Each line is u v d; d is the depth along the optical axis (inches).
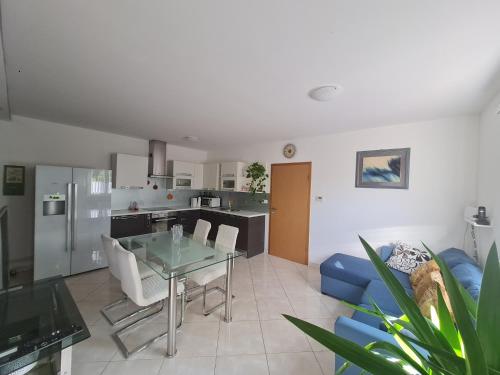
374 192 129.7
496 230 78.4
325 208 148.9
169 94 89.3
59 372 43.0
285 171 169.2
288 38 54.3
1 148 124.4
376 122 119.1
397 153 121.9
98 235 135.1
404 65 64.5
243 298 110.1
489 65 63.3
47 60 66.4
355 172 136.6
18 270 129.3
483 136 94.5
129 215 157.5
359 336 52.4
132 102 99.0
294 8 44.9
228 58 63.7
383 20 47.4
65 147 143.4
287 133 147.6
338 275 109.3
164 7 45.7
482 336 22.6
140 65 68.5
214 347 76.8
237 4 44.4
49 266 119.6
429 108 96.9
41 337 40.7
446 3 42.6
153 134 162.6
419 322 27.3
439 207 110.6
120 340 77.7
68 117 125.6
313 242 154.4
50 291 56.4
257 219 175.0
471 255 101.9
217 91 85.4
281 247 171.2
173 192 208.4
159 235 119.7
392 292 28.5
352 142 137.7
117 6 45.7
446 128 108.9
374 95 84.8
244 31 52.3
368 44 55.6
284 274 140.4
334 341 24.6
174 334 72.5
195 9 46.0
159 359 70.9
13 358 35.5
